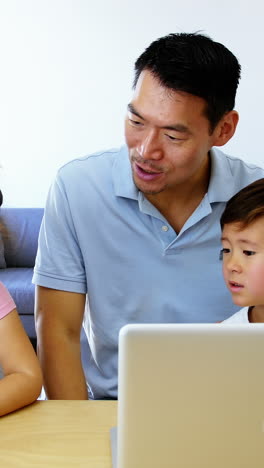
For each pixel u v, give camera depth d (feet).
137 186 4.44
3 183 14.08
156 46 4.10
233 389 2.70
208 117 4.16
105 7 13.60
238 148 13.94
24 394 3.82
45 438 3.44
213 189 4.80
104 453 3.30
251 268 4.35
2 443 3.39
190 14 13.62
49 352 4.94
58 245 4.94
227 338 2.65
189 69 3.96
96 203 4.87
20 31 13.67
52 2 13.58
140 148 4.17
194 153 4.20
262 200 4.24
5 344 4.20
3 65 13.78
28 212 13.15
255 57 13.65
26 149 14.01
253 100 13.76
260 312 4.53
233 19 13.58
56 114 13.91
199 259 4.91
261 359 2.67
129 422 2.73
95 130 13.94
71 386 4.88
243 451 2.80
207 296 4.98
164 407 2.71
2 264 12.72
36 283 5.03
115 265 4.92
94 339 5.15
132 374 2.67
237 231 4.33
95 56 13.73
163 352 2.64
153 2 13.60
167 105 4.00
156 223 4.80
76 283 4.98
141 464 2.80
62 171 5.00
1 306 4.31
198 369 2.67
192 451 2.79
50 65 13.75
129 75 13.76
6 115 13.92
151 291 4.94
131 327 2.64
